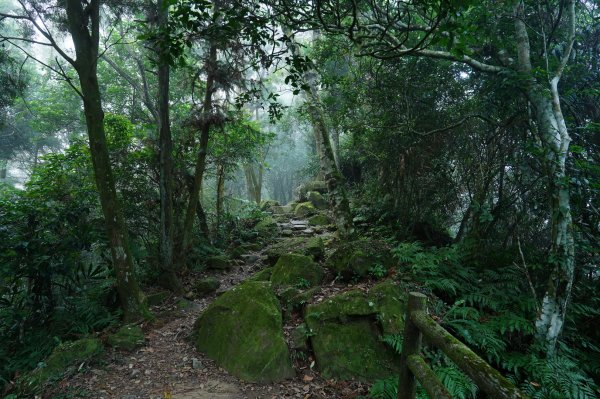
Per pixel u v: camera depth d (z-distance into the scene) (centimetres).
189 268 696
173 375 361
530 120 423
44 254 497
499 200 512
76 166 641
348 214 728
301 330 390
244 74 629
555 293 361
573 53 484
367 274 493
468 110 530
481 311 414
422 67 571
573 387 312
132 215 661
